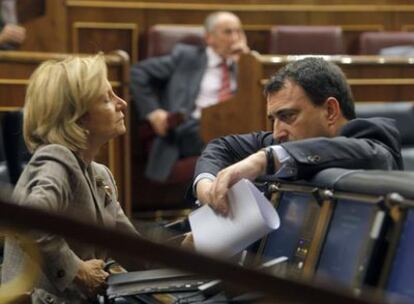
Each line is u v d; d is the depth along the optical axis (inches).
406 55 352.8
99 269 135.4
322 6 404.5
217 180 123.5
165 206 362.6
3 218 86.0
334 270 110.4
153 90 344.2
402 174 113.0
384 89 306.0
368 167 128.0
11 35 328.5
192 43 360.8
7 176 256.5
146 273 133.9
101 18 373.7
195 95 343.3
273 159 126.1
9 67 264.1
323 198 116.6
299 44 374.3
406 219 102.6
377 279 104.2
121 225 151.0
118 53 274.4
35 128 145.7
